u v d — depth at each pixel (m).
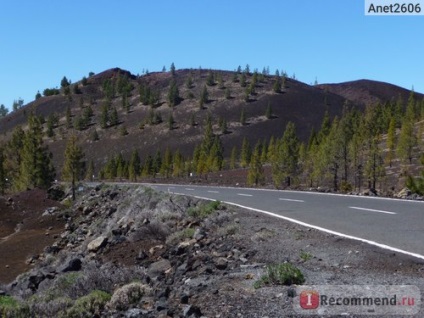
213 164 87.56
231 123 165.00
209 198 24.98
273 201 21.89
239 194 28.33
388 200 20.34
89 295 8.19
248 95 185.25
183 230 14.34
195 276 8.89
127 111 188.75
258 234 12.02
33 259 27.05
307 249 10.19
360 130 68.88
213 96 192.25
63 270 13.22
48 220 38.56
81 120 179.12
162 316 6.63
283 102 185.00
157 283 8.99
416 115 92.12
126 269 10.32
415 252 9.31
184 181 74.94
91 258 15.50
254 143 150.62
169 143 154.12
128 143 159.12
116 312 7.55
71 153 52.16
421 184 26.73
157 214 20.53
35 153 56.53
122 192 37.75
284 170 56.41
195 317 6.33
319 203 20.02
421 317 5.79
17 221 41.03
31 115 57.78
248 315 6.23
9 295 12.08
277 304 6.52
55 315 7.81
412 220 13.70
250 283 7.71
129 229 19.91
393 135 67.50
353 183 54.69
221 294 7.23
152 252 13.66
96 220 32.78
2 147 67.88
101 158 153.50
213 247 11.66
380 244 10.24
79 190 51.28
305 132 163.50
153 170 101.50
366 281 7.37
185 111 178.38
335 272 8.12
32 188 54.16
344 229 12.56
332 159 51.22
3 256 28.84
